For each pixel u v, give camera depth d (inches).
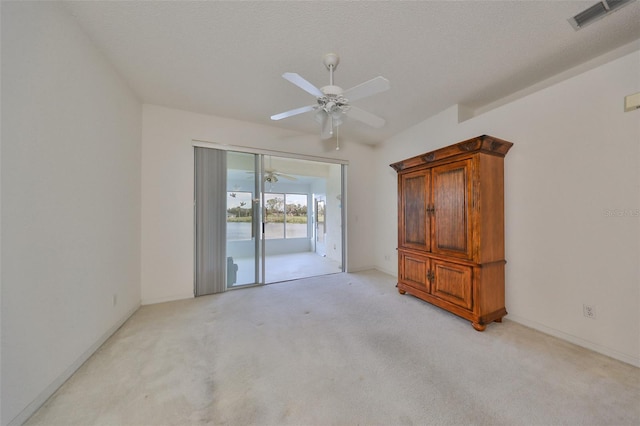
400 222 127.1
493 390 56.9
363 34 70.6
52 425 47.3
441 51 78.8
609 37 72.8
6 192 45.6
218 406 52.3
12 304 46.5
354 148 176.2
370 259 183.9
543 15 64.1
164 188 117.7
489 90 104.3
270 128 143.9
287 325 92.0
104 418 49.0
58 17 58.7
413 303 114.7
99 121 77.2
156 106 116.3
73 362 63.3
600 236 72.6
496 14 63.6
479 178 88.1
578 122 77.0
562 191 80.9
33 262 51.4
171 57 81.2
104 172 80.1
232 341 80.1
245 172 140.9
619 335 68.7
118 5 60.2
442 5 60.7
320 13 62.7
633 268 66.7
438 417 49.3
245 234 141.0
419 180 114.8
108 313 82.0
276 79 94.7
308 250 298.0
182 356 71.3
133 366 66.3
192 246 124.0
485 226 89.4
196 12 62.5
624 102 67.8
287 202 287.4
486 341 79.7
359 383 59.7
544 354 71.7
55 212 57.9
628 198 67.5
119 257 90.5
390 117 131.9
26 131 50.0
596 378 60.7
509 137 95.7
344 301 117.5
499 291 93.0
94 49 74.2
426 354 72.2
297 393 56.3
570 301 78.8
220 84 98.2
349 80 95.3
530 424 47.6
